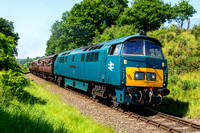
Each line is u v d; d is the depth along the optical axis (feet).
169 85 41.16
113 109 29.66
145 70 26.09
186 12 146.61
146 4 131.34
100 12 155.22
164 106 32.76
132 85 25.54
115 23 163.53
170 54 54.95
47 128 15.30
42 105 26.71
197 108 28.89
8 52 29.09
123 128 20.92
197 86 36.22
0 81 24.16
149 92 25.94
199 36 55.21
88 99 37.52
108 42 32.83
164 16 139.54
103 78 30.27
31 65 140.15
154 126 21.97
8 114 16.11
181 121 23.59
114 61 26.94
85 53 39.24
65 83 55.57
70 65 48.65
